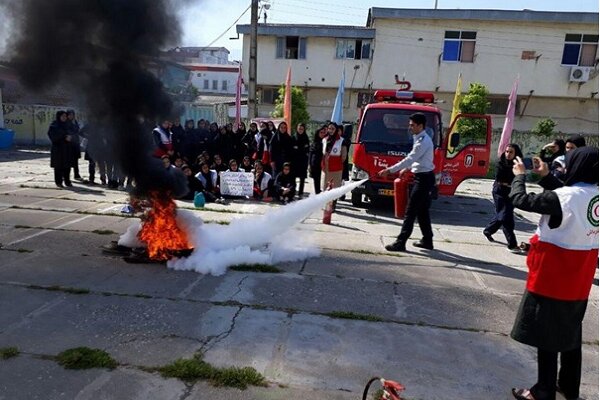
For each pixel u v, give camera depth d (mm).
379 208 8742
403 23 20719
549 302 2488
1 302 3670
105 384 2646
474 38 20594
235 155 10086
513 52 20500
